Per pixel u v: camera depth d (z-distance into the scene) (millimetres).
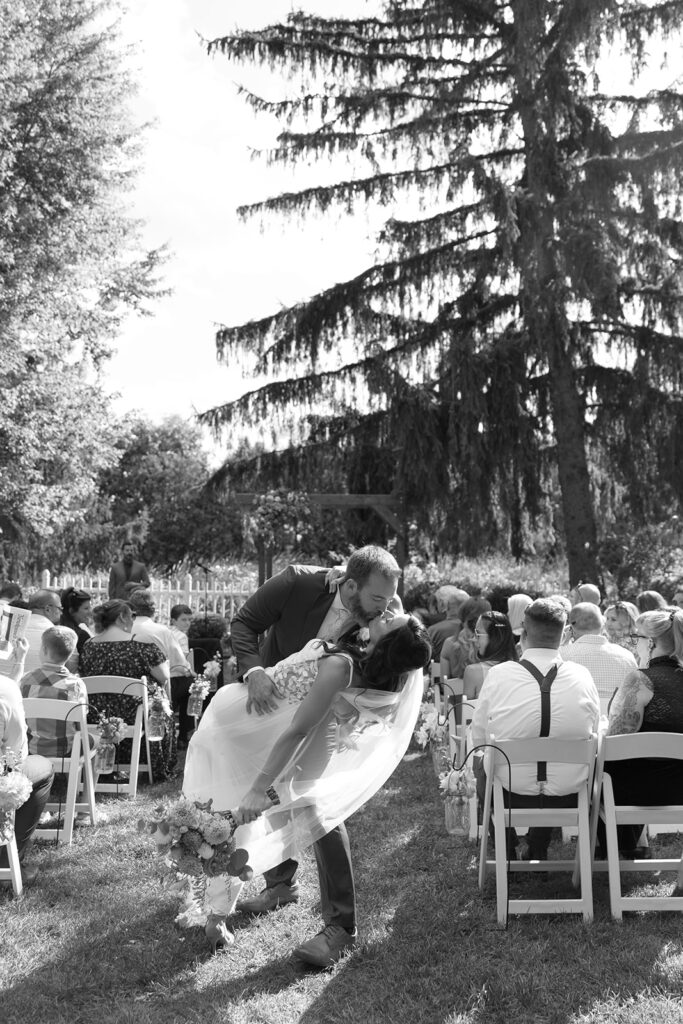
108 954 3982
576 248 14055
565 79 14562
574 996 3553
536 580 18484
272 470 17391
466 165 14594
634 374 15797
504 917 4164
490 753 4234
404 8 16375
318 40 16219
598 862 4473
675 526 16250
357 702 3863
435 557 17344
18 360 21172
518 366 15477
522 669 4422
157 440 34250
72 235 21266
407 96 16047
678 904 4211
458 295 16766
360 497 16016
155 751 7133
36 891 4691
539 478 16578
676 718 4504
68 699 5988
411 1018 3432
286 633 4066
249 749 3967
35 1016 3471
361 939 4059
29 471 23125
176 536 27719
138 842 5500
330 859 3975
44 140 20562
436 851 5254
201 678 7992
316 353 16531
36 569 28562
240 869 3684
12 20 19188
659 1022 3332
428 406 15633
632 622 7383
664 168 14211
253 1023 3426
